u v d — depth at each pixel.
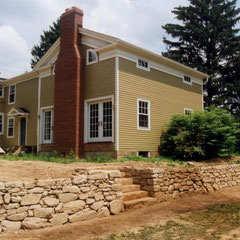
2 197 5.24
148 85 16.05
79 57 15.66
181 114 16.81
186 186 9.45
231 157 15.00
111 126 14.36
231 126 15.62
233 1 30.81
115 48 14.39
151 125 16.00
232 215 6.98
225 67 29.03
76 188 6.38
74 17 16.17
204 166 11.19
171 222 6.33
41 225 5.66
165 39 31.91
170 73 17.91
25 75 21.20
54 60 18.52
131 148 14.57
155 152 16.06
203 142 14.78
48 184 5.92
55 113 16.36
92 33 15.38
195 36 30.19
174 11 31.39
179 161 13.59
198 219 6.61
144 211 7.32
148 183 8.45
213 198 9.35
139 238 5.22
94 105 15.38
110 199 7.05
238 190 11.01
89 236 5.28
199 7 30.77
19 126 21.73
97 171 7.37
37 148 18.81
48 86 18.78
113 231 5.63
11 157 12.20
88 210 6.52
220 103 28.25
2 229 5.14
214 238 5.29
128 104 14.66
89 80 15.52
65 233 5.41
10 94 23.34
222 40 29.02
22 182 5.57
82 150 15.16
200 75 20.67
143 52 15.52
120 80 14.33
